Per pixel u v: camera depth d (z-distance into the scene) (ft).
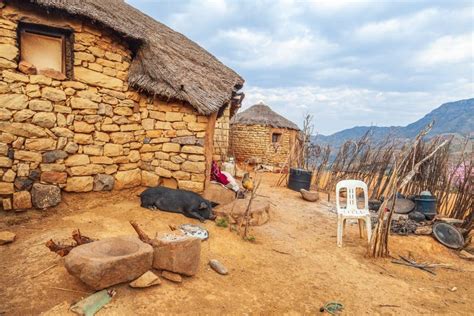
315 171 46.68
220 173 26.91
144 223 18.03
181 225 18.39
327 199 34.96
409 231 23.04
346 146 40.70
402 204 26.66
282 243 19.65
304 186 37.83
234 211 21.63
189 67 24.32
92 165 19.86
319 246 20.06
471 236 22.70
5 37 16.63
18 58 17.20
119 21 20.56
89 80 19.52
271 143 64.54
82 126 19.36
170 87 20.89
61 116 18.52
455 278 17.47
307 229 23.43
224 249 16.80
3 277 11.30
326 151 44.32
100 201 20.21
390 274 17.02
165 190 20.65
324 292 14.05
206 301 11.68
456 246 21.62
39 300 10.10
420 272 17.69
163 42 25.80
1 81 16.53
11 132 16.88
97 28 19.66
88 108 19.56
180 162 22.00
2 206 16.71
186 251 12.67
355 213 20.79
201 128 21.74
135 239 12.44
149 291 11.34
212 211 21.44
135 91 21.94
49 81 18.01
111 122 20.71
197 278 13.21
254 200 25.25
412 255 20.11
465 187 26.58
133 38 20.54
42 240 14.44
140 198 21.38
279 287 13.92
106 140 20.51
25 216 17.07
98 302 10.07
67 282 11.12
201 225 19.27
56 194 18.21
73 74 19.07
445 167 28.53
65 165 18.79
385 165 33.35
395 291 14.98
